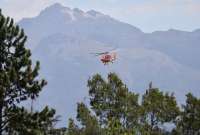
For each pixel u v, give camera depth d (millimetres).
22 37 109125
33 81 107938
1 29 107000
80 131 140875
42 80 108812
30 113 108250
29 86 107625
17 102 107312
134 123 165000
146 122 171750
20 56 108500
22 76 107062
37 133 108125
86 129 139125
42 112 108750
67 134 137625
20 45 108562
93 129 139500
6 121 107312
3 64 108125
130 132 155625
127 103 163875
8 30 107688
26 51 109000
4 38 107125
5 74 104375
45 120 108875
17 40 108500
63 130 112500
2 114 106875
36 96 108688
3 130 107375
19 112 107375
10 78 104562
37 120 108250
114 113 162125
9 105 106875
